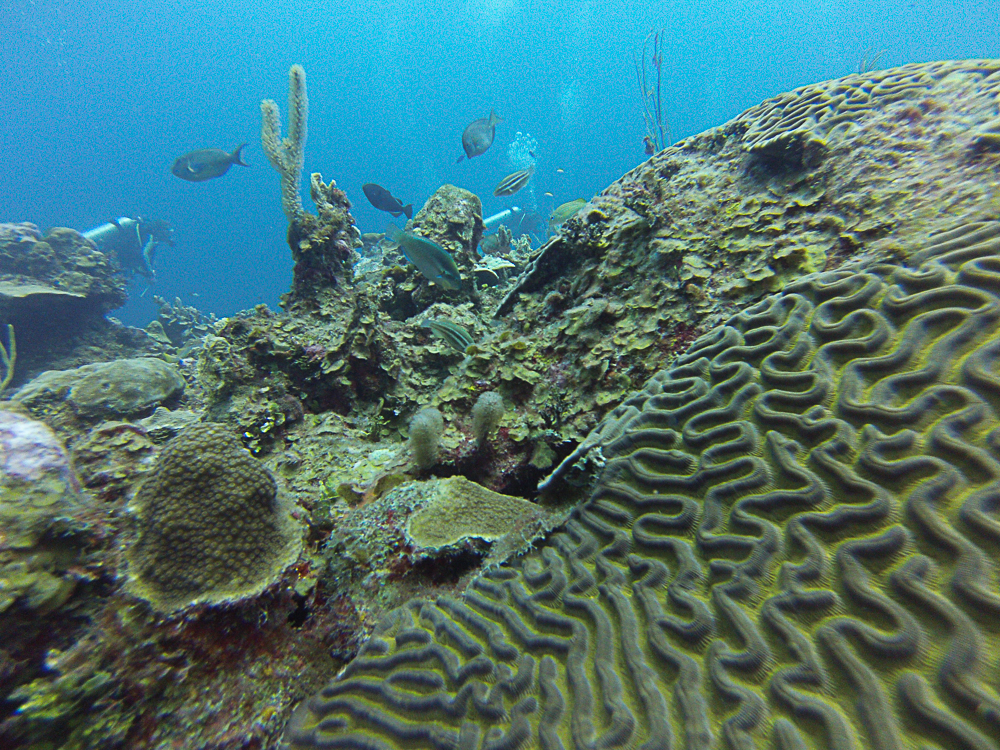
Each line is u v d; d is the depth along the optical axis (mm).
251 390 3863
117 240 12586
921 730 1040
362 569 2244
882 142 3412
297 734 1623
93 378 4371
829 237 3293
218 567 1759
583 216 4551
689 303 3586
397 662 1745
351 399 4121
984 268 1833
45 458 1587
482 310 6004
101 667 1446
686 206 4176
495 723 1476
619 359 3615
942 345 1697
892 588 1269
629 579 1801
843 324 2029
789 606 1383
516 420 3529
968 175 2881
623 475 2211
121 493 1956
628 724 1323
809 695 1203
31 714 1288
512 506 2629
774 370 2084
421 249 4117
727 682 1313
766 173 4020
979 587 1152
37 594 1354
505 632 1786
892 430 1598
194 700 1599
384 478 2955
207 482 1858
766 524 1617
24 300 7285
